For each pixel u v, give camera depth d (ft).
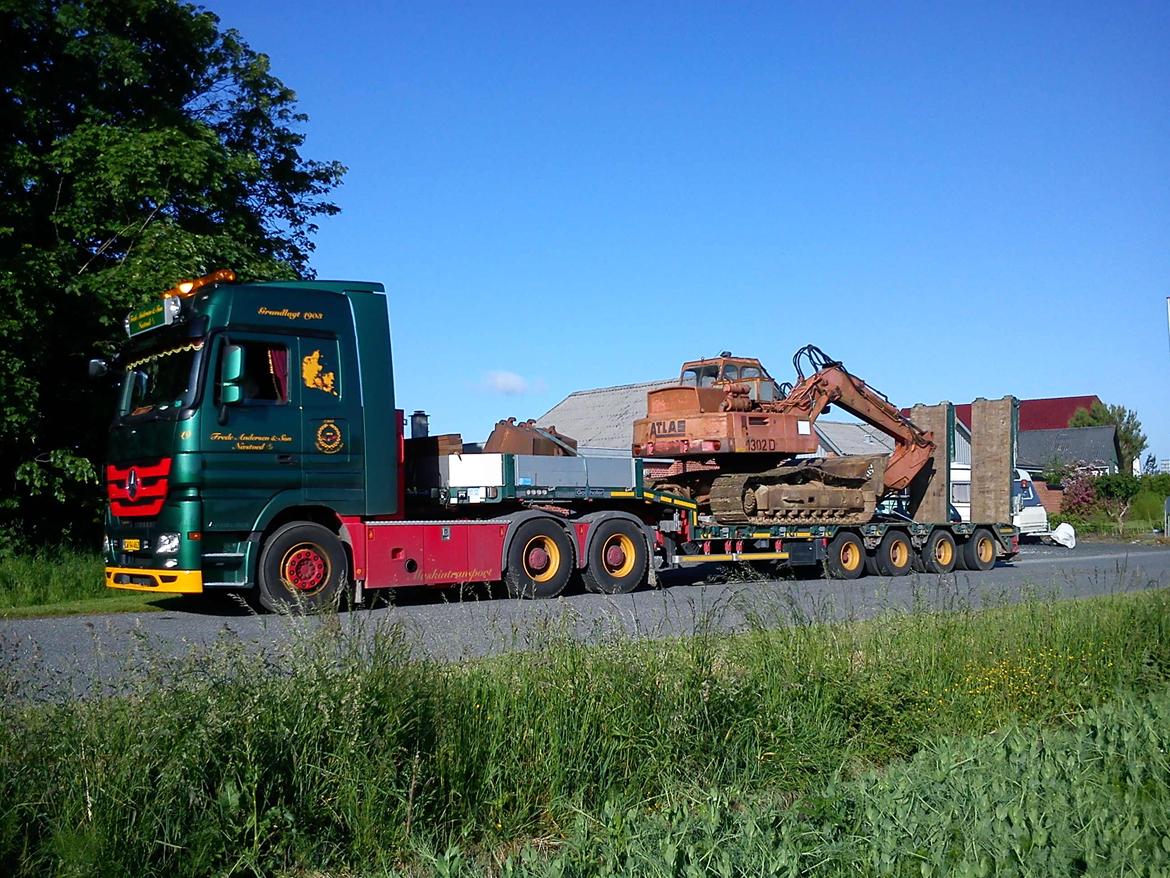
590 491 53.67
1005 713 26.35
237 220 70.28
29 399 57.16
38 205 64.39
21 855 14.84
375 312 46.06
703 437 63.98
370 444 45.11
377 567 44.93
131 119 67.92
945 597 35.40
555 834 18.90
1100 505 162.71
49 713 16.65
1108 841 16.72
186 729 16.76
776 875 15.79
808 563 65.92
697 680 22.85
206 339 41.34
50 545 60.34
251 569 41.68
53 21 64.49
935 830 17.15
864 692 24.98
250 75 79.30
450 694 20.21
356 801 17.48
